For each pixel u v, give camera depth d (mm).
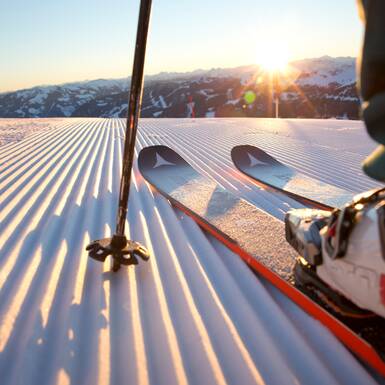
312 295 1662
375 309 1187
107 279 1980
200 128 12508
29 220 2863
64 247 2379
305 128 12961
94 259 2125
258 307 1811
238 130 11852
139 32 1616
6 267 2076
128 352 1436
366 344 1367
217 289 1965
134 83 1725
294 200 3795
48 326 1561
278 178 4172
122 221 1991
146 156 4422
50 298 1774
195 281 2027
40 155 5922
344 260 1265
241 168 4617
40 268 2080
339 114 119125
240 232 2416
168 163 4398
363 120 875
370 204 1184
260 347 1510
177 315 1697
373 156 914
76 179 4273
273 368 1394
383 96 814
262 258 2041
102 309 1698
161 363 1396
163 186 3693
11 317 1603
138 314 1684
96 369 1337
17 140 8125
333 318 1517
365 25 828
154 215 3111
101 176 4477
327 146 8312
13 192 3646
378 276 1112
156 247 2469
